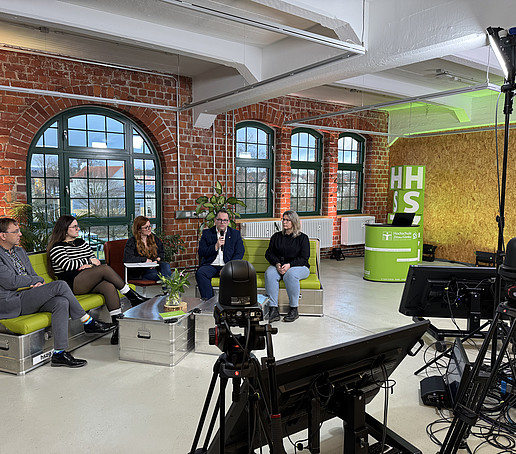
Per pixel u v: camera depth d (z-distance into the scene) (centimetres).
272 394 142
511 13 289
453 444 212
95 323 389
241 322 143
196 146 689
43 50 532
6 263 346
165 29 441
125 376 329
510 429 256
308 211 876
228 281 143
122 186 646
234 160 737
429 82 692
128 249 473
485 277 357
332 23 364
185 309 377
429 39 336
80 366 346
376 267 671
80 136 600
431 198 895
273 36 471
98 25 403
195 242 704
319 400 164
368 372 182
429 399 286
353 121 892
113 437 246
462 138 832
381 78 657
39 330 342
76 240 426
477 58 475
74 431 252
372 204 948
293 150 838
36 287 352
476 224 818
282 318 480
